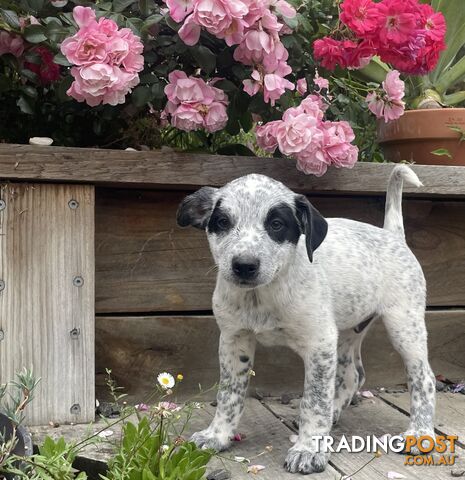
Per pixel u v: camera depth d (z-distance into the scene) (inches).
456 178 68.6
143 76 62.6
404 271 62.7
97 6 63.1
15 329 61.9
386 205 65.9
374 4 64.5
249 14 61.2
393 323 62.4
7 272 61.7
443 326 71.9
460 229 72.3
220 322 60.2
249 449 60.6
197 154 63.9
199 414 65.3
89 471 57.6
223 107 62.6
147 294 66.6
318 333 59.0
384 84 67.7
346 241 62.1
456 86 80.1
